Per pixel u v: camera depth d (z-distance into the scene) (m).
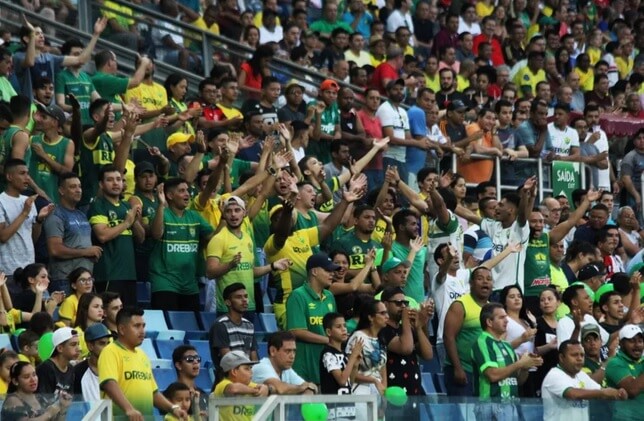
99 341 32.78
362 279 39.78
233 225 40.00
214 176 41.22
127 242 39.94
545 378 36.94
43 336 32.69
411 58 59.06
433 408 32.47
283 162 42.44
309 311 38.00
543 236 45.31
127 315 32.62
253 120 47.75
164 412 32.62
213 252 39.69
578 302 41.06
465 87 61.72
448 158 52.47
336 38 58.78
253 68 52.72
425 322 38.00
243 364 32.69
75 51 47.34
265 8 60.28
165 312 40.22
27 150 41.19
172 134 45.19
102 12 51.69
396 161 51.22
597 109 58.00
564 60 66.25
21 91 45.38
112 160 42.94
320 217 43.19
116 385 32.12
